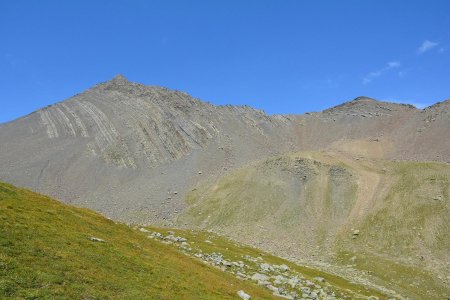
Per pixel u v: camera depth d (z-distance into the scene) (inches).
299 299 2242.9
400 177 7317.9
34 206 1924.2
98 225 2132.1
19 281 1111.6
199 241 3570.4
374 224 6077.8
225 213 6948.8
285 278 2610.7
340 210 6752.0
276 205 7012.8
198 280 1803.6
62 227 1754.4
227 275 2285.9
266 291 2207.2
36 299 1060.5
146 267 1678.2
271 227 6402.6
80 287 1213.1
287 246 5767.7
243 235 6186.0
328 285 2893.7
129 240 2100.1
